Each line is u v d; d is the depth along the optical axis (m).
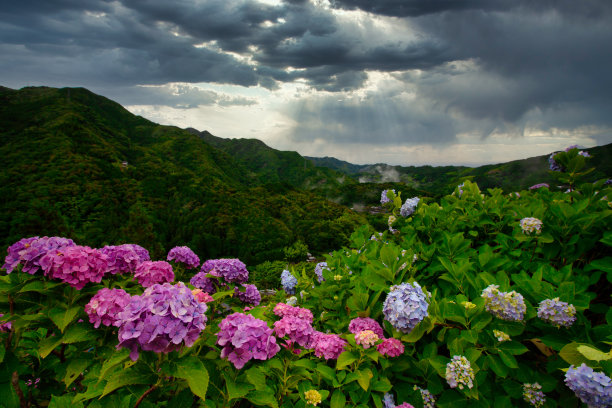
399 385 2.44
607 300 2.56
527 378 2.15
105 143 112.50
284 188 110.94
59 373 2.22
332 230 70.56
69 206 68.00
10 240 48.41
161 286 1.76
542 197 3.26
